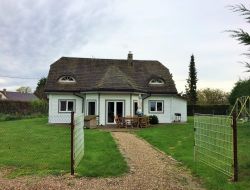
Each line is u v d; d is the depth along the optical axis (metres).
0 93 92.00
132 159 14.58
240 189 9.79
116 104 33.91
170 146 18.61
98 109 33.69
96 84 35.94
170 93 38.25
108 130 28.09
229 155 11.39
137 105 35.53
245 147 17.70
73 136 11.74
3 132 25.11
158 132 26.05
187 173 12.12
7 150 16.67
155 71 40.66
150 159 14.70
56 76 37.25
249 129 26.77
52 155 15.24
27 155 15.25
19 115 46.31
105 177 11.30
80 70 38.56
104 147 17.86
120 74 35.19
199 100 83.69
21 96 96.31
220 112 58.47
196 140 14.56
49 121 35.69
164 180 10.92
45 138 21.48
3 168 12.62
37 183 10.32
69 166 12.88
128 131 27.34
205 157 13.66
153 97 38.16
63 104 36.28
